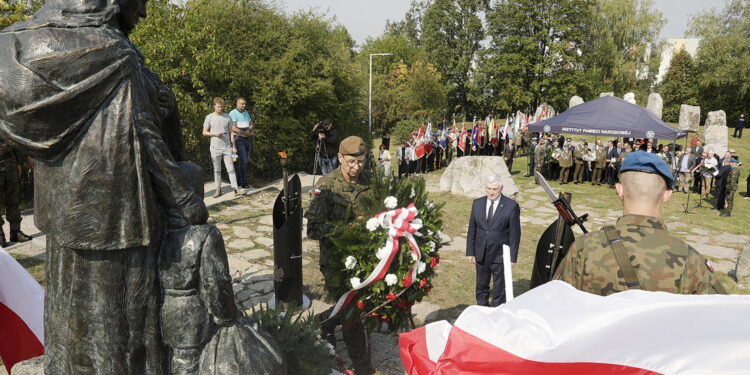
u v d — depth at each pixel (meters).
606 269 2.24
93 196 2.08
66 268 2.23
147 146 2.18
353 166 4.33
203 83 17.61
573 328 2.09
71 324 2.26
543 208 14.37
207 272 2.37
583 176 20.36
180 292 2.36
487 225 5.93
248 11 20.03
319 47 21.95
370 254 3.87
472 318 2.31
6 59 1.94
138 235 2.18
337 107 23.05
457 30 62.28
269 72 19.73
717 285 2.17
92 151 2.04
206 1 17.12
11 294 3.40
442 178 15.05
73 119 2.00
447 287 6.96
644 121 17.91
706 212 14.80
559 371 2.08
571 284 2.38
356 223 3.98
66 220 2.10
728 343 1.90
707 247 10.58
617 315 2.05
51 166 2.11
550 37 50.03
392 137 46.31
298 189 5.29
